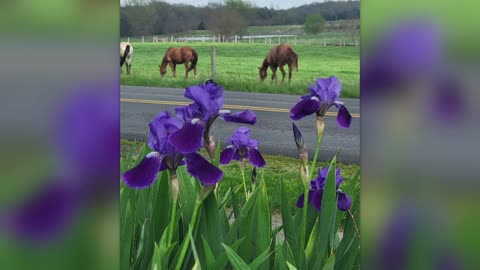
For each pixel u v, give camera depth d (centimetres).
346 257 195
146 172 150
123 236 167
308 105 191
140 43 3253
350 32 3056
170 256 185
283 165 766
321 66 2541
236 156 253
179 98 1747
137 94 1873
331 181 186
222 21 3372
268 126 1153
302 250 190
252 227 184
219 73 2511
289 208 197
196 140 153
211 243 179
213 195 177
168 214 187
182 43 3297
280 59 2170
